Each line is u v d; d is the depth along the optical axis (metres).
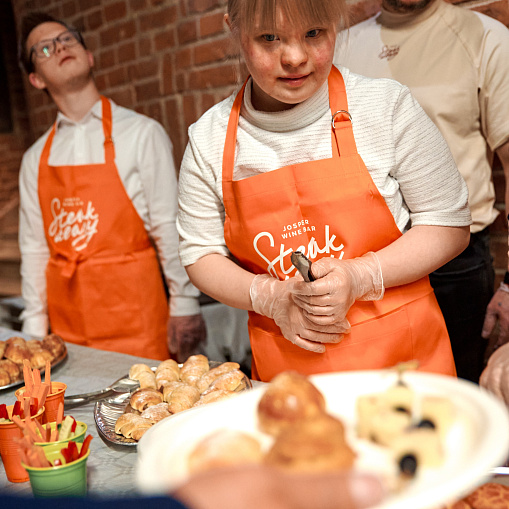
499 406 0.40
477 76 1.55
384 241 1.07
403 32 1.63
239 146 1.13
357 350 1.06
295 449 0.34
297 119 1.07
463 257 1.62
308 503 0.30
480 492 0.57
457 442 0.38
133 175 1.90
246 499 0.30
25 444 0.68
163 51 2.49
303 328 1.02
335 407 0.45
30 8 3.16
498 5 1.56
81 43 1.89
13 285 3.86
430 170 1.05
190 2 2.31
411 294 1.08
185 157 1.21
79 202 1.89
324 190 1.05
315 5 0.87
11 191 4.08
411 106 1.06
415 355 1.09
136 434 0.84
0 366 1.19
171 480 0.34
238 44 1.04
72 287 1.92
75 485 0.67
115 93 2.78
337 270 0.96
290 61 0.91
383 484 0.32
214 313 1.98
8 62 3.79
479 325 1.68
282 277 1.10
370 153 1.06
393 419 0.38
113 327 1.92
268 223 1.08
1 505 0.31
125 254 1.91
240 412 0.44
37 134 3.23
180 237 1.24
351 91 1.08
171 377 1.07
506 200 1.61
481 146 1.61
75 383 1.19
